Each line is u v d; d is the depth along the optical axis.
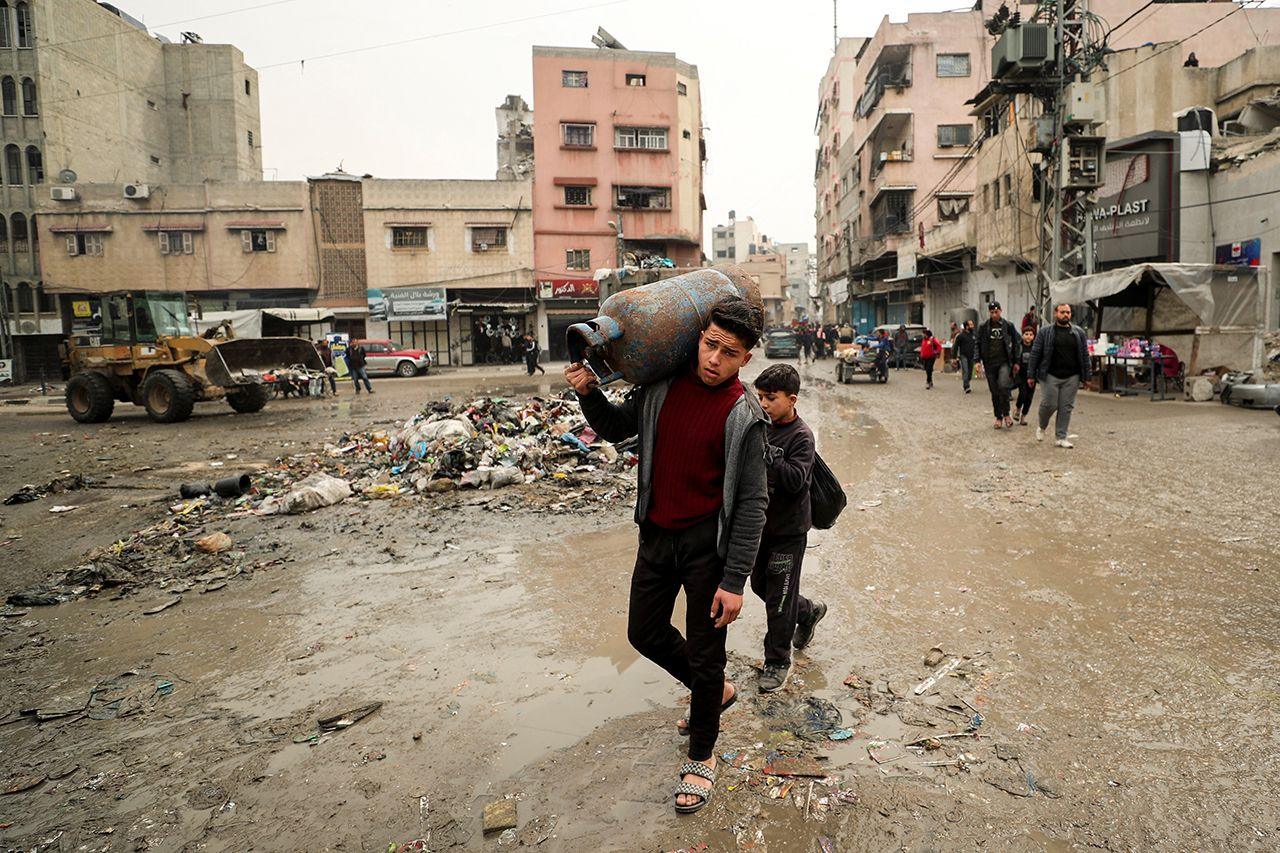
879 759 2.63
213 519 6.65
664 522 2.40
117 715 3.20
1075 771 2.52
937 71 38.22
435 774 2.66
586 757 2.72
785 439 3.13
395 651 3.75
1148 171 18.22
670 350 2.31
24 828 2.44
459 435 8.69
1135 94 23.72
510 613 4.21
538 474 7.82
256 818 2.45
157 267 36.75
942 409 13.65
